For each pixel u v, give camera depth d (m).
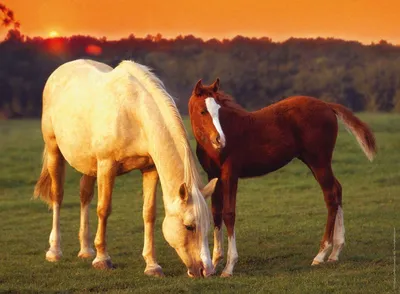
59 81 10.34
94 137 9.16
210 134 8.44
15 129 35.81
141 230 13.16
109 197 9.19
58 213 10.49
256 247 10.85
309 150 9.27
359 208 14.78
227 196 8.95
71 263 9.80
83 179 10.22
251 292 7.60
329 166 9.36
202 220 7.87
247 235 11.95
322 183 9.31
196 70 42.56
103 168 9.10
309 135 9.23
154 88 8.99
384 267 8.79
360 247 10.42
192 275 8.05
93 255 10.31
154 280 8.47
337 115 9.50
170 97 8.85
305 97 9.47
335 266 8.98
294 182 19.94
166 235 8.16
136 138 8.93
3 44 47.03
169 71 41.59
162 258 10.11
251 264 9.51
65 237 12.59
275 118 9.22
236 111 9.15
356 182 19.80
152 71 9.57
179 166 8.35
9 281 8.67
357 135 9.42
